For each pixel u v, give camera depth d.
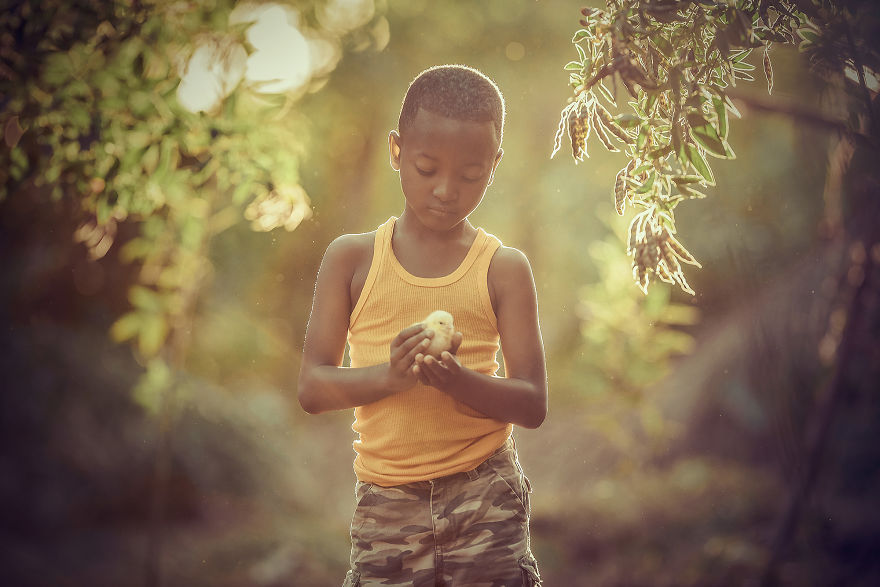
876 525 6.00
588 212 10.48
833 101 3.35
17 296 7.93
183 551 7.64
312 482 9.53
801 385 5.97
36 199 6.16
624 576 6.79
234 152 3.72
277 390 10.83
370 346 2.15
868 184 4.20
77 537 7.80
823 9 2.55
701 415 8.48
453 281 2.14
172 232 5.32
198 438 8.58
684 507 7.50
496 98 2.10
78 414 8.26
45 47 3.32
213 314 9.26
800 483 5.84
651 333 7.48
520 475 2.20
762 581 5.91
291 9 4.52
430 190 2.05
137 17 3.39
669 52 2.25
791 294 6.30
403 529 2.11
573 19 10.20
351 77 9.62
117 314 8.30
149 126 3.49
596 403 7.67
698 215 8.29
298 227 10.61
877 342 5.59
